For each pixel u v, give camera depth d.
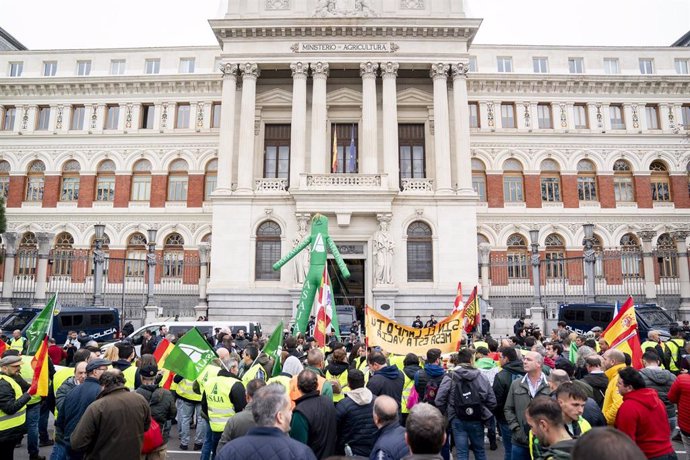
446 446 9.55
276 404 5.09
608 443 2.98
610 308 25.25
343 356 10.17
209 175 42.72
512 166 42.94
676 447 12.19
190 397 12.02
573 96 43.28
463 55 34.47
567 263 40.97
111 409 6.48
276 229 33.22
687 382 8.19
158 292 37.94
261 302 31.95
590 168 43.03
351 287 33.56
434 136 34.62
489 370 10.71
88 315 25.86
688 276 29.03
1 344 13.34
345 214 32.25
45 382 10.53
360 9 34.84
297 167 33.03
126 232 41.81
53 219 42.19
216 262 32.56
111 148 42.97
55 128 43.25
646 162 42.88
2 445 9.03
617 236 41.81
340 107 36.31
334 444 6.80
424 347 12.28
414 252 33.00
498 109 42.97
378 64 34.41
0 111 43.81
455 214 33.00
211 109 43.09
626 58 44.12
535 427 5.28
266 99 36.03
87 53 44.31
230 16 35.34
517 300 37.03
